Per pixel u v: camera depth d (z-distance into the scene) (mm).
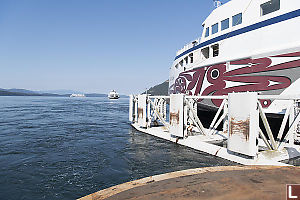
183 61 17062
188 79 15000
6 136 12852
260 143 8648
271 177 2160
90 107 50344
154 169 6746
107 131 14867
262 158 6496
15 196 5035
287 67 8953
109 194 2193
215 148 8273
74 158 8070
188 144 9609
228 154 7430
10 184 5703
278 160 6504
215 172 2465
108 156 8305
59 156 8352
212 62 12508
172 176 2754
